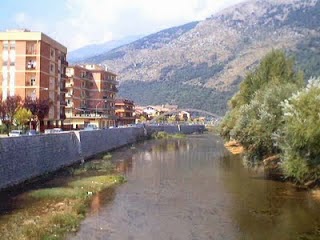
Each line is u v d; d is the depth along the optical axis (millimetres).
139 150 125750
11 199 49594
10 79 113375
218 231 38094
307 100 47125
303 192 54281
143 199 51938
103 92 183250
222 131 124000
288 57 95250
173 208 47062
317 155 47344
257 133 62531
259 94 75062
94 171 75688
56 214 42031
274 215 43344
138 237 36500
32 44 113500
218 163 89438
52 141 74688
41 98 112688
